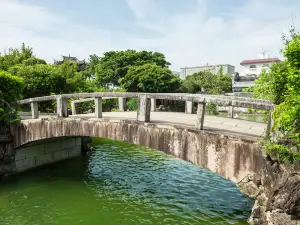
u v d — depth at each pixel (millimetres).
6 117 12008
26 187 11156
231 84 44406
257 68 53781
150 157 16172
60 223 8281
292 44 5477
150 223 8188
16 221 8398
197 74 45719
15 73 20672
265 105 6012
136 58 37562
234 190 10875
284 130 5391
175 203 9633
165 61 40688
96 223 8273
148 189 11023
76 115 11938
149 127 8086
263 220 5656
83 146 16797
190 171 13453
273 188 5344
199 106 7121
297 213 4867
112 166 14250
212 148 6730
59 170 13406
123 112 12367
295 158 4988
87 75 38719
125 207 9344
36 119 11422
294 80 5438
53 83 21578
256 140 5961
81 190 10898
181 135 7379
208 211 8938
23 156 12844
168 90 32500
